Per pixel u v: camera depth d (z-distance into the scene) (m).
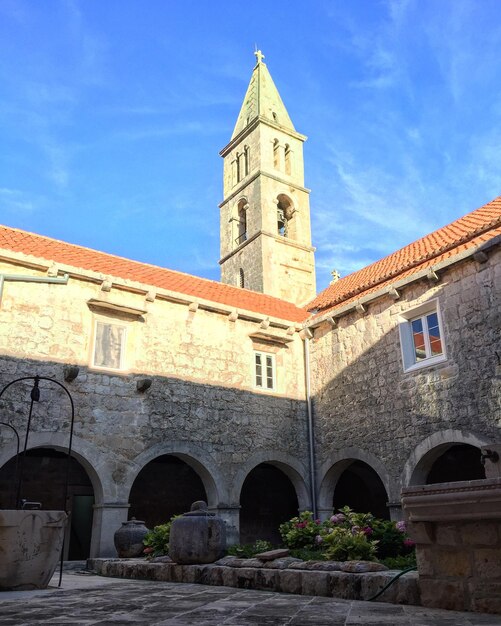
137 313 13.20
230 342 14.84
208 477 13.41
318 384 15.45
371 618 4.28
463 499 4.57
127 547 10.37
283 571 6.40
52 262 12.16
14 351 11.40
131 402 12.69
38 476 14.17
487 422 10.90
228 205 31.11
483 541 4.47
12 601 5.59
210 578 7.36
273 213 28.42
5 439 10.84
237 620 4.32
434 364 12.20
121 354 13.03
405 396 12.78
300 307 18.80
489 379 11.00
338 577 5.74
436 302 12.45
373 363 13.81
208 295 15.45
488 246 11.25
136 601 5.54
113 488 11.88
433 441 11.86
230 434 14.02
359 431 13.84
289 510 17.78
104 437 12.09
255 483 17.36
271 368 15.62
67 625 4.13
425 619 4.15
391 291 13.34
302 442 15.23
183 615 4.60
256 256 27.47
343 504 17.77
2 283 11.20
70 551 14.32
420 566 4.89
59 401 11.70
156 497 15.77
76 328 12.37
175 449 13.00
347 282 18.28
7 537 6.40
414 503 4.93
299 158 31.39
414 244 17.05
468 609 4.47
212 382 14.13
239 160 32.03
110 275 13.01
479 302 11.48
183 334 14.02
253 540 16.67
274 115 32.12
